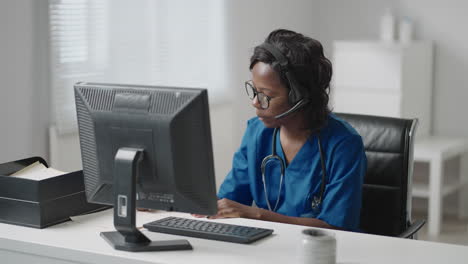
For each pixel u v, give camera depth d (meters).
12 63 3.07
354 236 1.95
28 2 3.12
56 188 2.05
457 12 4.83
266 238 1.92
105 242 1.87
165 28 4.00
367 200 2.40
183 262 1.72
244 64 4.67
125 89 1.84
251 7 4.66
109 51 3.62
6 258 1.93
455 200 4.98
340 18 5.21
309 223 2.14
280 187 2.27
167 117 1.77
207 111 1.76
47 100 3.28
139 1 3.80
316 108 2.16
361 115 2.48
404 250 1.83
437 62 4.92
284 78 2.11
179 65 4.14
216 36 4.42
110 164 1.89
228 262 1.72
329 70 2.17
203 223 2.02
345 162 2.17
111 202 1.93
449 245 1.88
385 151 2.39
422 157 4.39
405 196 2.37
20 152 3.16
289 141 2.25
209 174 1.79
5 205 2.05
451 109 4.92
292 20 5.06
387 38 4.87
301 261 1.67
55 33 3.25
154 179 1.82
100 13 3.54
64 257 1.83
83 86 1.91
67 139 3.39
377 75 4.59
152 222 2.03
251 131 2.38
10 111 3.09
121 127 1.84
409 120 2.41
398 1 5.00
